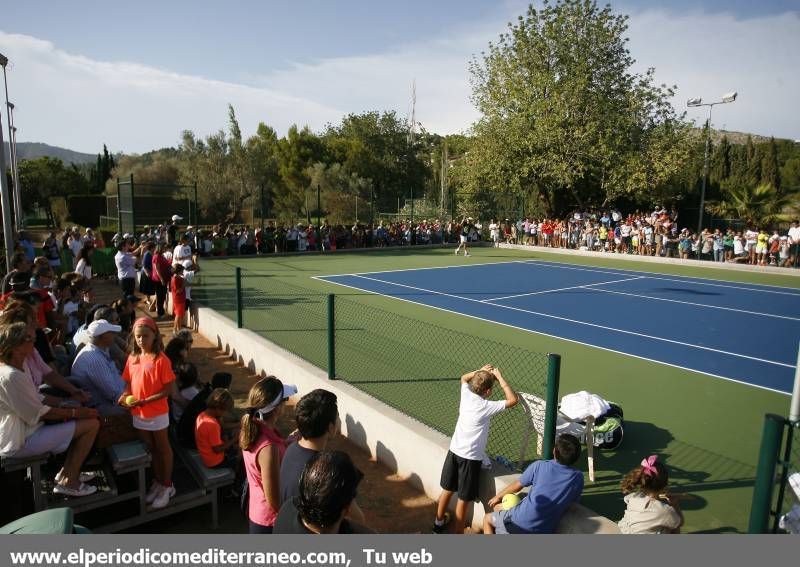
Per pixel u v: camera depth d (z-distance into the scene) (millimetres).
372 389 7500
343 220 36562
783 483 3365
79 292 8672
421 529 4719
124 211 24391
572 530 4039
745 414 7348
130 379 4426
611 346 10727
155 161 42375
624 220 30781
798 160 53906
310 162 57000
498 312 13719
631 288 17922
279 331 10508
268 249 25922
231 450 5121
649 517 3781
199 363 9320
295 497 2631
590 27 32656
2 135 11867
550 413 4578
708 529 4586
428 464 5238
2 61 12430
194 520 4816
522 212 33344
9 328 3789
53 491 4148
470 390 4512
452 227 32781
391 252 28250
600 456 6008
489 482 4699
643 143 32688
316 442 3258
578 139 31625
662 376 8922
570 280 19375
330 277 18906
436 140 78875
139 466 4336
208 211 36531
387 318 12406
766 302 15773
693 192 35688
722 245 24500
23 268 8555
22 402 3777
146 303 14148
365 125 67688
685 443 6379
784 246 23062
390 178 66062
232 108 39406
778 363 9750
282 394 3963
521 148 32844
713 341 11234
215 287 15703
